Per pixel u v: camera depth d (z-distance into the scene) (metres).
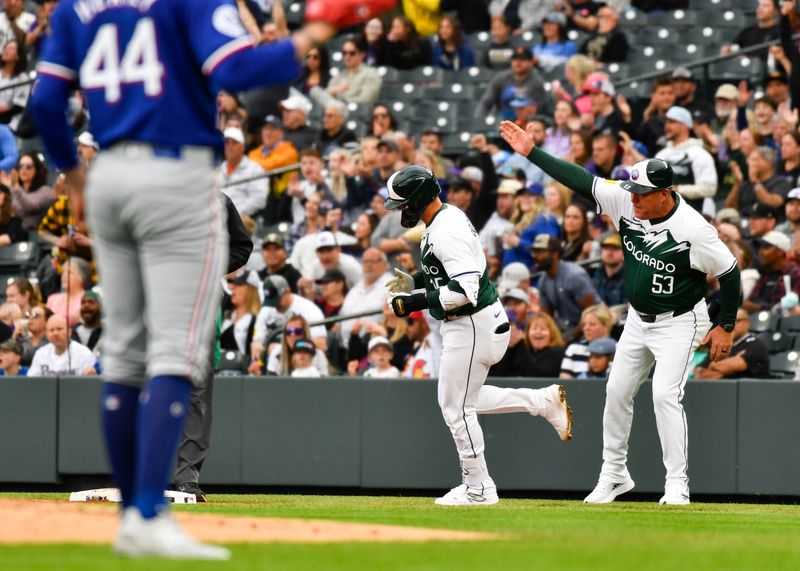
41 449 29.52
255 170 38.75
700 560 12.20
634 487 27.34
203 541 12.46
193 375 11.31
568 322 31.83
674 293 23.52
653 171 22.73
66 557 10.66
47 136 12.12
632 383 24.36
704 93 37.88
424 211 22.12
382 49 44.00
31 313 31.94
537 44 43.53
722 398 27.05
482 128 40.28
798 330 30.89
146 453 10.95
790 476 26.67
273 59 10.81
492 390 24.42
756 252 32.75
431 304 22.22
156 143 10.98
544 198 34.91
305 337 30.23
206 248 11.17
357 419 28.52
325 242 33.81
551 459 27.81
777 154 35.41
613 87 38.19
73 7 11.61
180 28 11.13
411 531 14.66
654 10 43.62
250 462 28.84
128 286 11.67
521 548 12.66
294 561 10.71
